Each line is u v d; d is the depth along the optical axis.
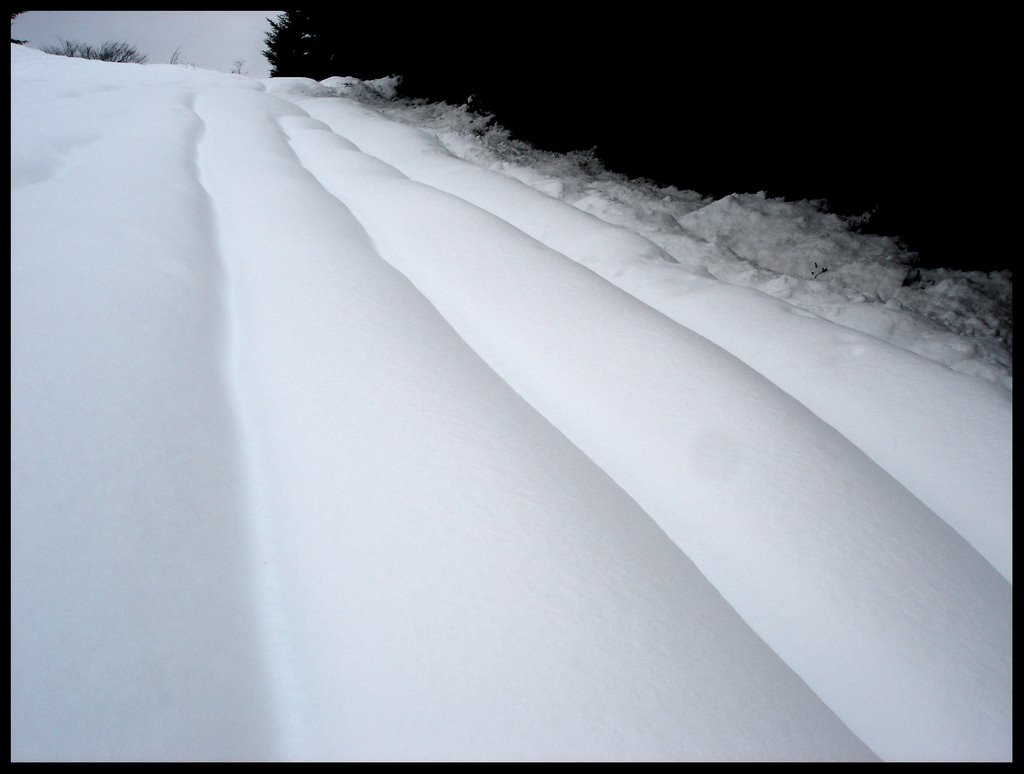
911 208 6.23
